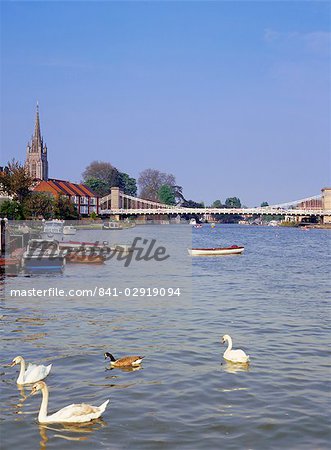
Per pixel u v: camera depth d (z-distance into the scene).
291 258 76.94
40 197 129.25
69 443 14.33
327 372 19.94
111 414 16.09
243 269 59.69
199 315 30.72
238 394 17.67
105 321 29.00
